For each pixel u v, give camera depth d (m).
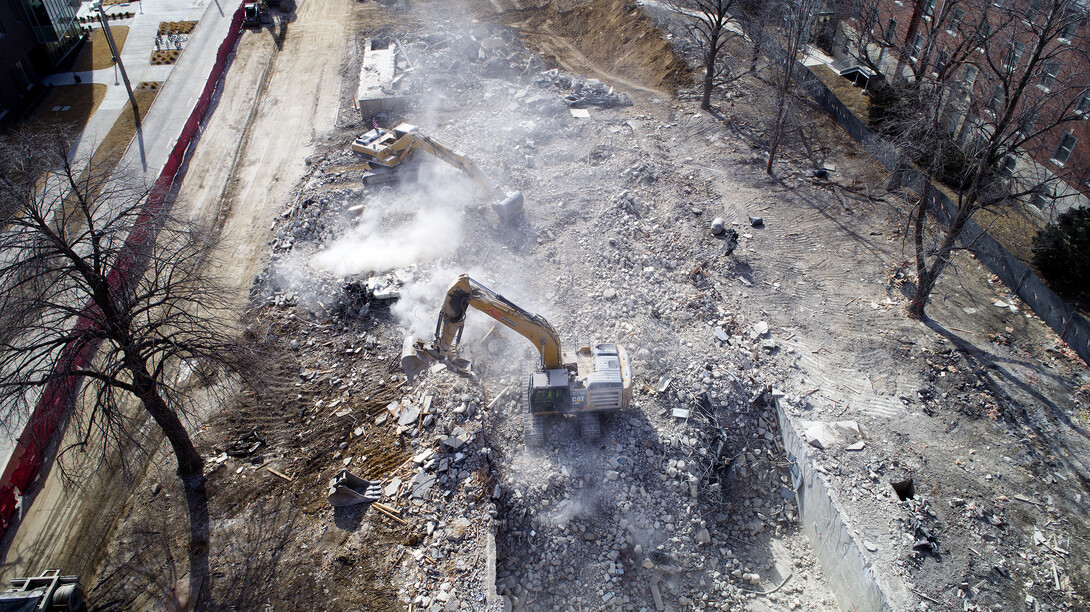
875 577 18.02
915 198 32.28
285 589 18.03
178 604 17.84
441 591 17.69
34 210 17.00
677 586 19.50
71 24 47.38
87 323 21.89
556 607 18.83
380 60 45.00
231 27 49.66
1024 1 25.62
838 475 20.66
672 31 46.47
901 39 41.34
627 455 21.06
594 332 25.11
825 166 35.81
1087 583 18.19
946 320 26.36
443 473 20.39
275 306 27.45
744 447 22.30
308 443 22.06
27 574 19.03
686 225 31.09
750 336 25.64
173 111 41.12
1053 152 30.62
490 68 45.12
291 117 40.81
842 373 24.27
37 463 21.77
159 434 22.58
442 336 20.23
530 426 21.14
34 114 40.62
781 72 36.81
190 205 33.72
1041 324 26.02
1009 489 20.47
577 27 52.47
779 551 21.00
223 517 19.92
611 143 37.22
